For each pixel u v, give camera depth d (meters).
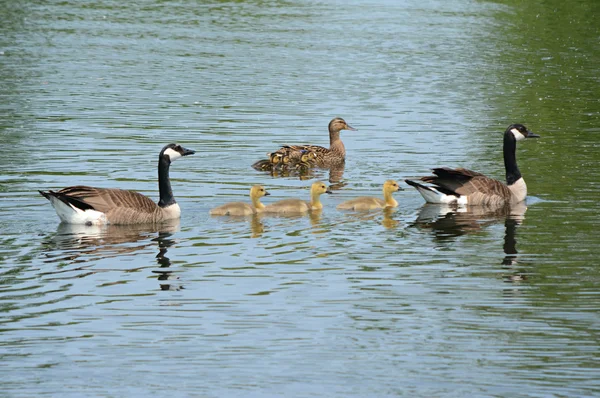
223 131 32.12
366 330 15.38
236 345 14.81
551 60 45.81
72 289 17.11
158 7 62.16
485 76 42.22
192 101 36.72
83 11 60.44
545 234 20.84
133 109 35.06
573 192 24.77
